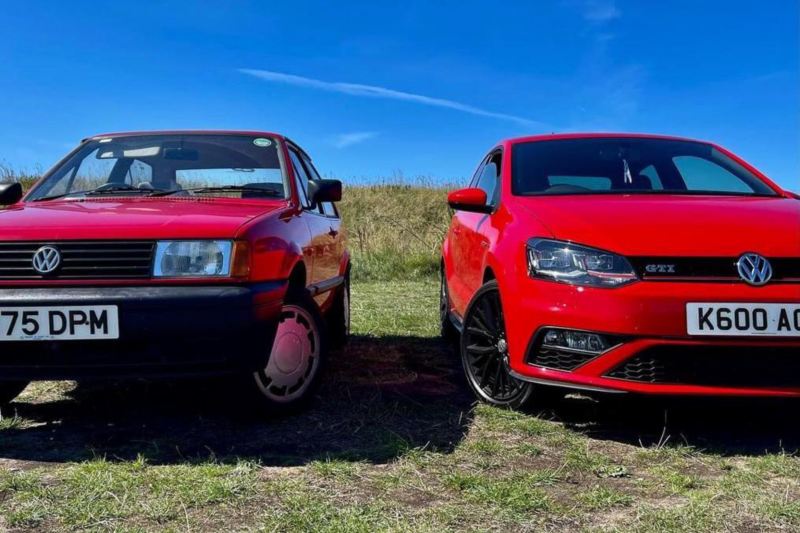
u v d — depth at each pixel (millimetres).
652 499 2330
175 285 2859
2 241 2889
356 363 4578
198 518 2158
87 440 2955
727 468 2621
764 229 2980
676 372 2816
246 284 2928
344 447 2846
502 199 3912
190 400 3592
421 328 6137
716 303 2781
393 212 16922
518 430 3074
